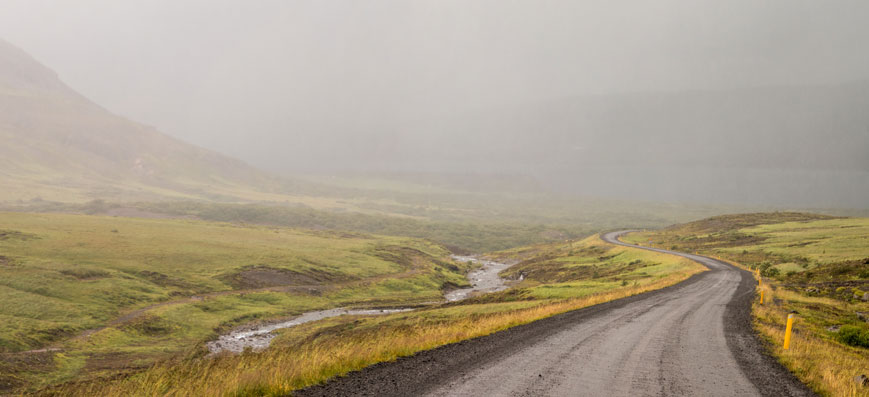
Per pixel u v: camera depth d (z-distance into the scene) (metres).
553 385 11.81
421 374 12.62
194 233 148.12
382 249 159.62
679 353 16.86
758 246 102.94
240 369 12.41
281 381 11.20
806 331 26.11
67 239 108.25
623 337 19.94
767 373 14.27
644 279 64.88
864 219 142.25
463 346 17.05
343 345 16.86
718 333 21.94
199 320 66.88
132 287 77.38
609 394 11.24
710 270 67.88
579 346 17.47
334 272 111.75
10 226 116.19
